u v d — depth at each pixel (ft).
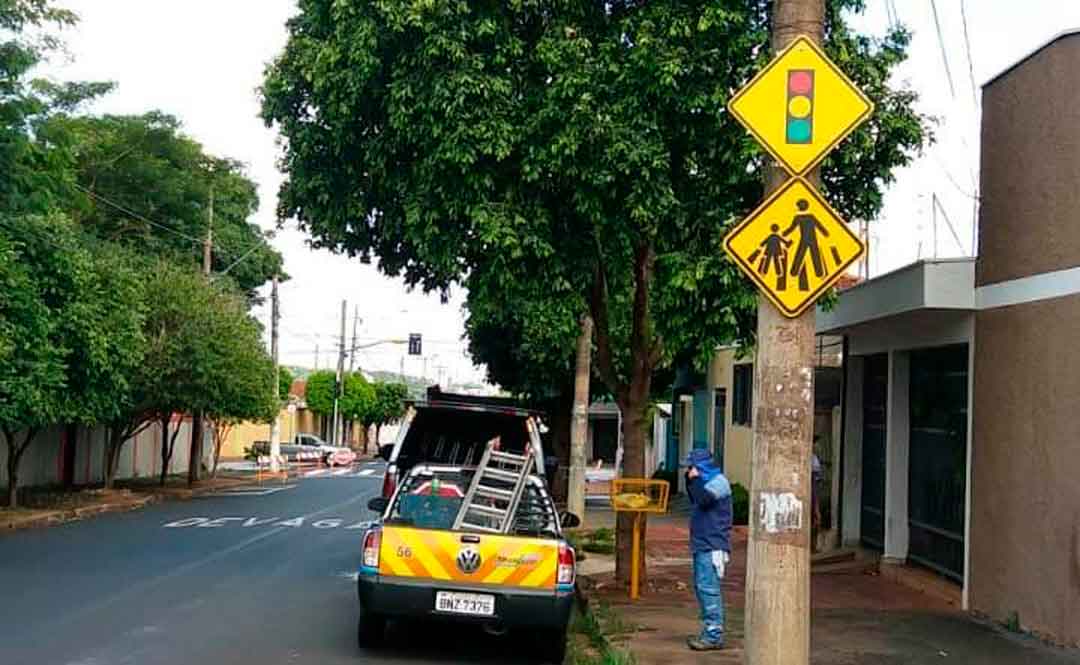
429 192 38.93
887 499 51.49
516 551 33.94
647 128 36.91
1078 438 32.86
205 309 113.29
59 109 134.41
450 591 33.60
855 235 22.34
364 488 135.44
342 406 263.70
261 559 59.93
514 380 105.19
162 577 51.90
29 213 70.95
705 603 33.71
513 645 37.63
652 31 37.17
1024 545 35.91
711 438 106.63
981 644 33.73
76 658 33.04
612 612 40.04
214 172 158.40
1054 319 34.50
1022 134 37.17
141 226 141.79
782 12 23.26
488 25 37.60
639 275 45.21
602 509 105.19
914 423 50.65
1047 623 34.22
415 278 47.29
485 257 39.47
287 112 43.34
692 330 38.91
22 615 40.68
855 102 22.50
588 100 36.32
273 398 130.93
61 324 79.25
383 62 39.37
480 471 36.01
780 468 22.27
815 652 32.37
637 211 36.81
